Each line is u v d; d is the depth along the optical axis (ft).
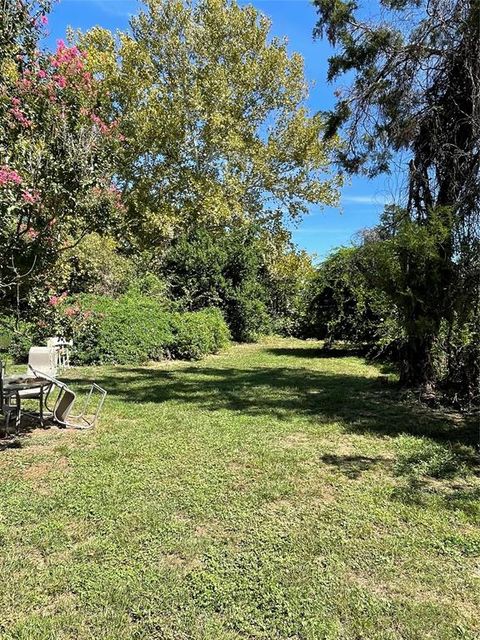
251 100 80.18
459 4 23.13
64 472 15.24
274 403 25.94
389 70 25.75
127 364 40.22
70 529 11.45
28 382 20.72
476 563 10.33
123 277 55.11
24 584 9.28
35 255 17.70
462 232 23.21
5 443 18.31
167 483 14.32
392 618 8.49
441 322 25.20
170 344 43.34
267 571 9.80
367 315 44.24
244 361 44.32
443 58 24.62
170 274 60.70
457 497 13.62
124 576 9.55
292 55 79.41
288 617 8.45
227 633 8.05
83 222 19.12
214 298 60.23
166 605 8.71
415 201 26.61
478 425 21.54
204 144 77.05
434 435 20.08
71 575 9.58
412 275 23.94
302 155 79.61
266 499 13.32
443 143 25.14
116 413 23.27
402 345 29.55
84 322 23.06
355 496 13.65
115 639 7.87
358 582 9.55
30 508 12.54
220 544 10.86
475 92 23.20
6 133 16.55
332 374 36.76
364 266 28.71
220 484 14.30
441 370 27.17
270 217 82.58
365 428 20.97
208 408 24.54
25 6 16.72
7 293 18.22
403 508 12.89
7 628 8.11
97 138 18.60
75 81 18.04
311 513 12.53
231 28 75.66
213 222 75.46
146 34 76.48
